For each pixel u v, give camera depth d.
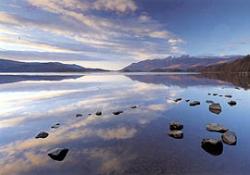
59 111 15.05
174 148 8.09
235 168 6.46
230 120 12.05
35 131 10.52
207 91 26.41
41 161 7.19
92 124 11.64
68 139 9.30
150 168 6.55
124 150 7.99
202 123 11.55
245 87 30.42
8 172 6.50
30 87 33.50
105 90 29.09
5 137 9.66
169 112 14.40
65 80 55.50
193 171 6.32
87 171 6.46
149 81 51.16
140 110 15.18
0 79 57.41
